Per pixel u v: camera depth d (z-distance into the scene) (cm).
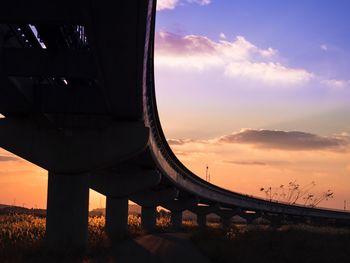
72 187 3359
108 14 1533
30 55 2275
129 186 5656
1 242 2908
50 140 3331
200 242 4103
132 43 1756
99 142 3334
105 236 3938
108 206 5669
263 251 3119
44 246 2900
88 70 2286
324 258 3017
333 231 6644
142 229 6294
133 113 3095
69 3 1603
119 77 2167
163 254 3150
